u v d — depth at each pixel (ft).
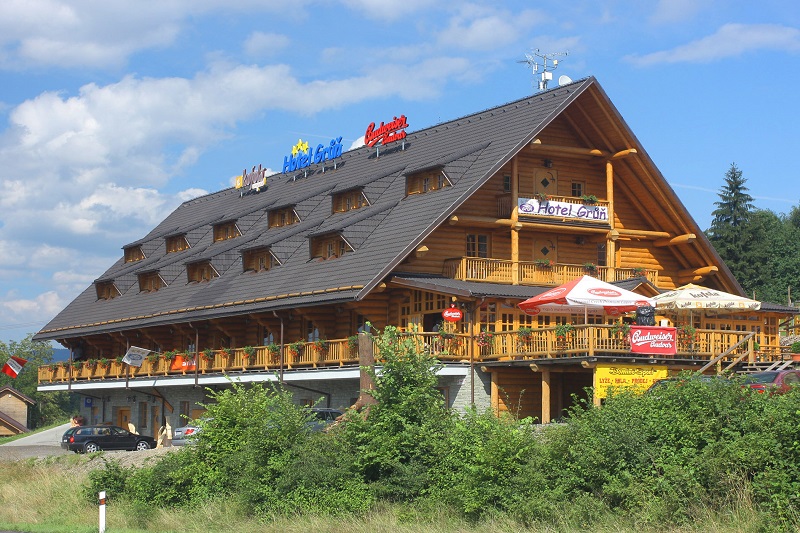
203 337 165.48
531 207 132.26
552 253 138.51
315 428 101.50
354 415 78.18
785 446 56.08
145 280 185.98
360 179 158.30
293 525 69.97
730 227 256.93
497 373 119.03
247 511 77.51
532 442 67.67
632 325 107.65
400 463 73.92
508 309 123.65
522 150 133.18
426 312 124.36
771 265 266.98
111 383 177.58
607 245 139.03
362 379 93.61
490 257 132.77
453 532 62.95
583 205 136.15
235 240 171.01
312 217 157.69
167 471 87.61
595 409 66.44
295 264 142.20
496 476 66.23
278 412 81.66
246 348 142.31
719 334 117.91
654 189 140.26
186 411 163.73
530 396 121.80
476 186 125.39
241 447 84.33
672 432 61.72
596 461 62.28
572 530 59.26
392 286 125.29
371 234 132.98
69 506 91.45
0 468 119.34
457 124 153.38
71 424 205.36
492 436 68.59
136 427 179.22
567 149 134.92
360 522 68.28
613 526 58.44
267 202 183.73
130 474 92.84
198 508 81.30
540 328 112.57
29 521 86.69
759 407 59.88
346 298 120.57
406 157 154.30
